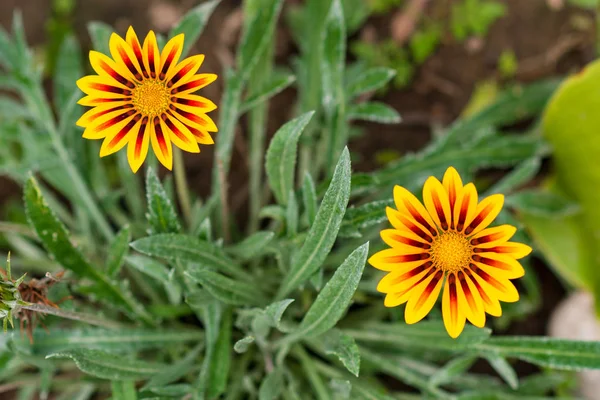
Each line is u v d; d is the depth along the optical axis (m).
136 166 0.74
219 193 0.94
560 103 1.01
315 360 0.96
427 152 0.99
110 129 0.74
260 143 1.01
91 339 0.90
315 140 1.01
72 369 0.99
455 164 0.99
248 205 1.09
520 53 1.13
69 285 0.90
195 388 0.86
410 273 0.74
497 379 1.05
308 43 1.01
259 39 0.94
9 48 0.99
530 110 1.09
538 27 1.14
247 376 0.94
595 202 1.02
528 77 1.13
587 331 1.03
